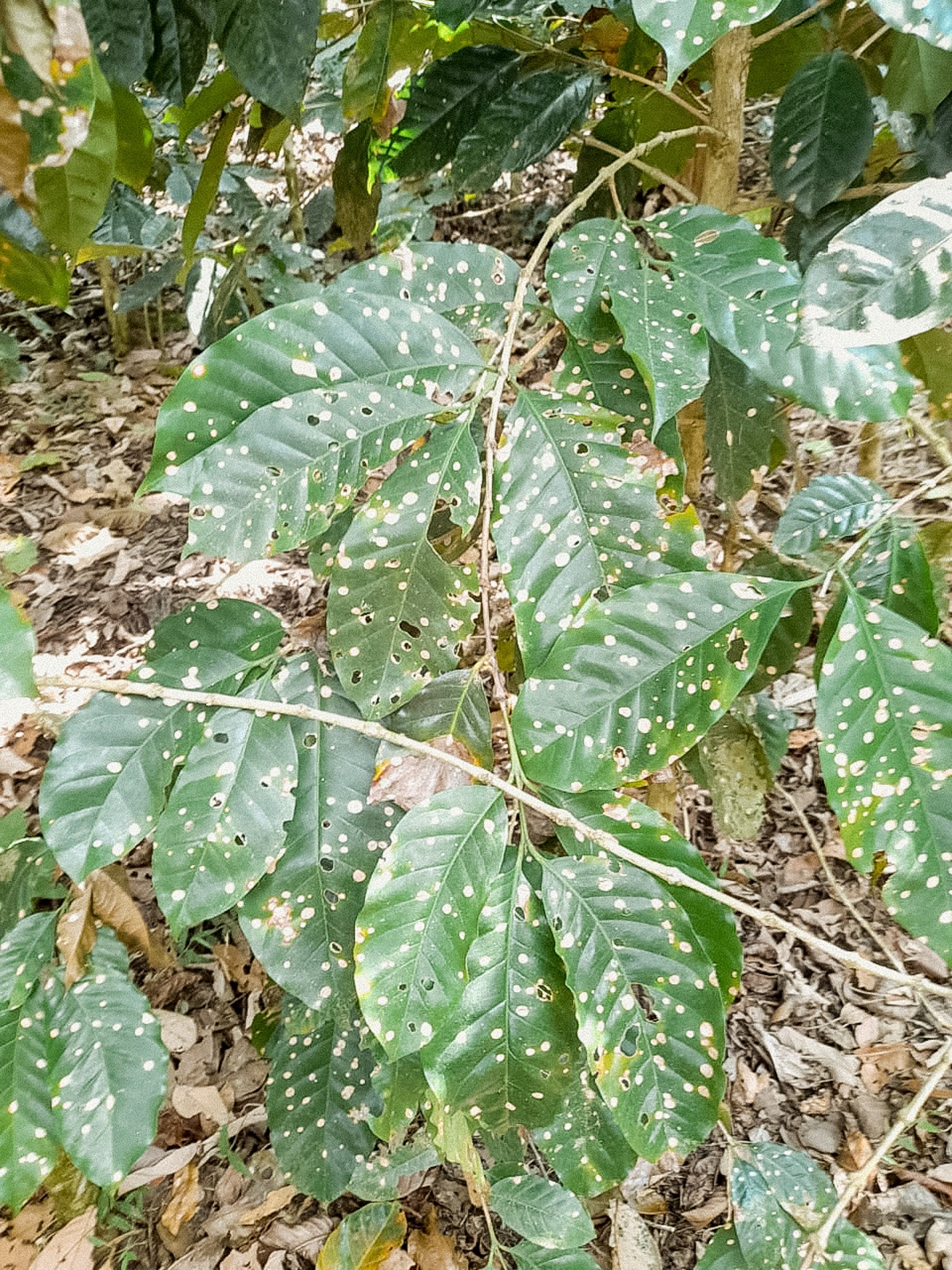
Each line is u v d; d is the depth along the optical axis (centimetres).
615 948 45
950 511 108
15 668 36
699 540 44
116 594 181
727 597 44
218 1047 115
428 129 68
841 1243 54
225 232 198
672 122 67
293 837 51
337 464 43
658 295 45
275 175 187
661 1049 46
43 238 43
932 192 38
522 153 65
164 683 49
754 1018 112
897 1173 97
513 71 67
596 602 44
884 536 53
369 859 51
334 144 250
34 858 56
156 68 55
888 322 39
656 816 46
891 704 42
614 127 63
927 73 51
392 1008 43
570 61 65
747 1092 105
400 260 47
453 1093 48
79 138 32
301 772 51
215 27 49
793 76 58
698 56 38
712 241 46
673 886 46
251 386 42
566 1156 56
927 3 41
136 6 49
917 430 64
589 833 44
